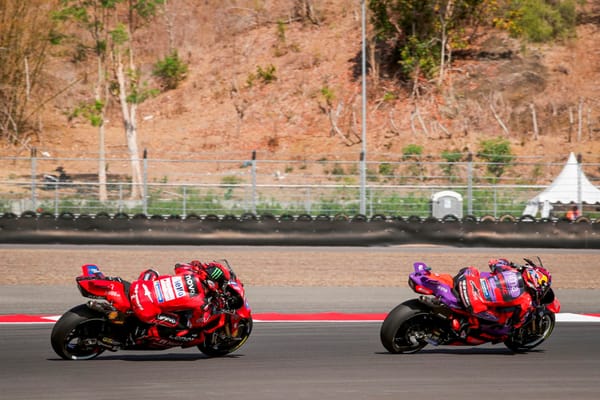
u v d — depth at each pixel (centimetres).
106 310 1681
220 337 1811
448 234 5225
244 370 1672
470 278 1833
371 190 6456
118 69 8288
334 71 10519
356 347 1991
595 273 3947
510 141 8931
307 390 1481
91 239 5172
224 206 6488
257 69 10712
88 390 1448
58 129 9950
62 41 9994
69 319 1689
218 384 1521
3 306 2744
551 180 7781
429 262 4284
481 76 10056
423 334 1878
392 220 5241
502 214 6375
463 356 1873
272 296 3039
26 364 1689
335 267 4016
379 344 2041
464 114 9475
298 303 2877
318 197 7025
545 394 1480
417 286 1836
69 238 5162
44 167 8531
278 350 1942
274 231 5222
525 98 9688
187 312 1739
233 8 12019
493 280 1841
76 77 10975
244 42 11412
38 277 3569
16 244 5116
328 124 9644
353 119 9488
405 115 9581
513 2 10688
